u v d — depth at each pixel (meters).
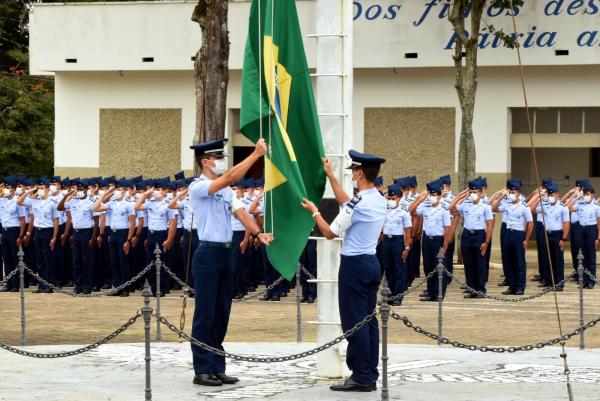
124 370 15.88
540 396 13.89
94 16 42.19
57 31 42.53
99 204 27.53
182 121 42.56
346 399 13.45
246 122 14.29
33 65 42.88
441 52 39.12
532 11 38.22
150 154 42.94
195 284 14.43
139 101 42.94
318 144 14.26
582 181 29.30
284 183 14.00
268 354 17.20
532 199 29.14
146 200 27.64
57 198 28.80
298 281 18.88
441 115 40.22
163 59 41.66
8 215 28.98
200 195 14.23
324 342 14.98
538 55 38.34
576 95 38.97
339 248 14.88
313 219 13.97
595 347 18.62
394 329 20.75
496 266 34.78
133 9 41.78
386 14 39.53
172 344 18.70
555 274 28.66
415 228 27.78
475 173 37.47
